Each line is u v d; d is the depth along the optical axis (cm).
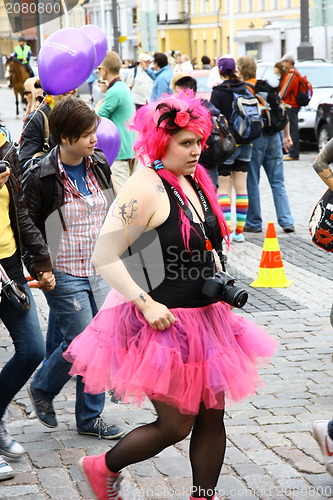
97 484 462
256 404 658
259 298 988
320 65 2586
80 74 736
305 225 1395
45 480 536
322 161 596
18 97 3212
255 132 1209
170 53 3744
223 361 439
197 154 442
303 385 699
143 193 435
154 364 424
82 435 607
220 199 1257
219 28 7700
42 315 930
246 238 1309
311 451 570
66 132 554
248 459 560
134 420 633
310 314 917
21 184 541
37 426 627
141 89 1928
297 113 2167
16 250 542
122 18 7912
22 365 545
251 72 1323
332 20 3519
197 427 464
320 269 1119
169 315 429
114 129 870
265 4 6875
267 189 1786
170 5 8544
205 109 443
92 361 449
